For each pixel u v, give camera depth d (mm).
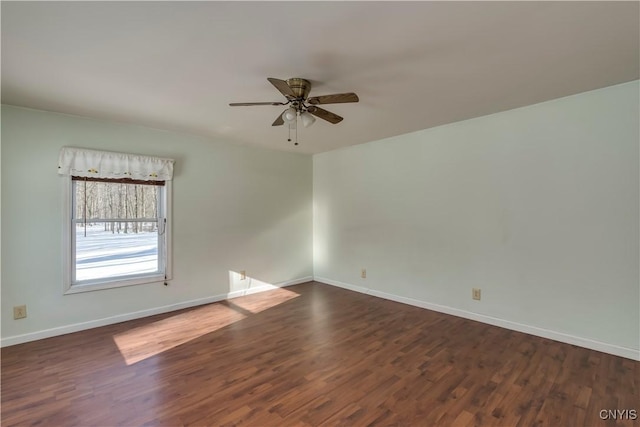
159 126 3658
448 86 2598
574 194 2877
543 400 2094
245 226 4621
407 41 1907
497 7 1594
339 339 3080
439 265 3859
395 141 4285
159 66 2195
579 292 2867
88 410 2006
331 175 5191
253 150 4719
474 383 2299
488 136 3408
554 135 2971
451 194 3730
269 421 1909
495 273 3389
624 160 2631
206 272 4223
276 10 1597
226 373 2449
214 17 1652
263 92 2658
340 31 1795
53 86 2516
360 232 4770
